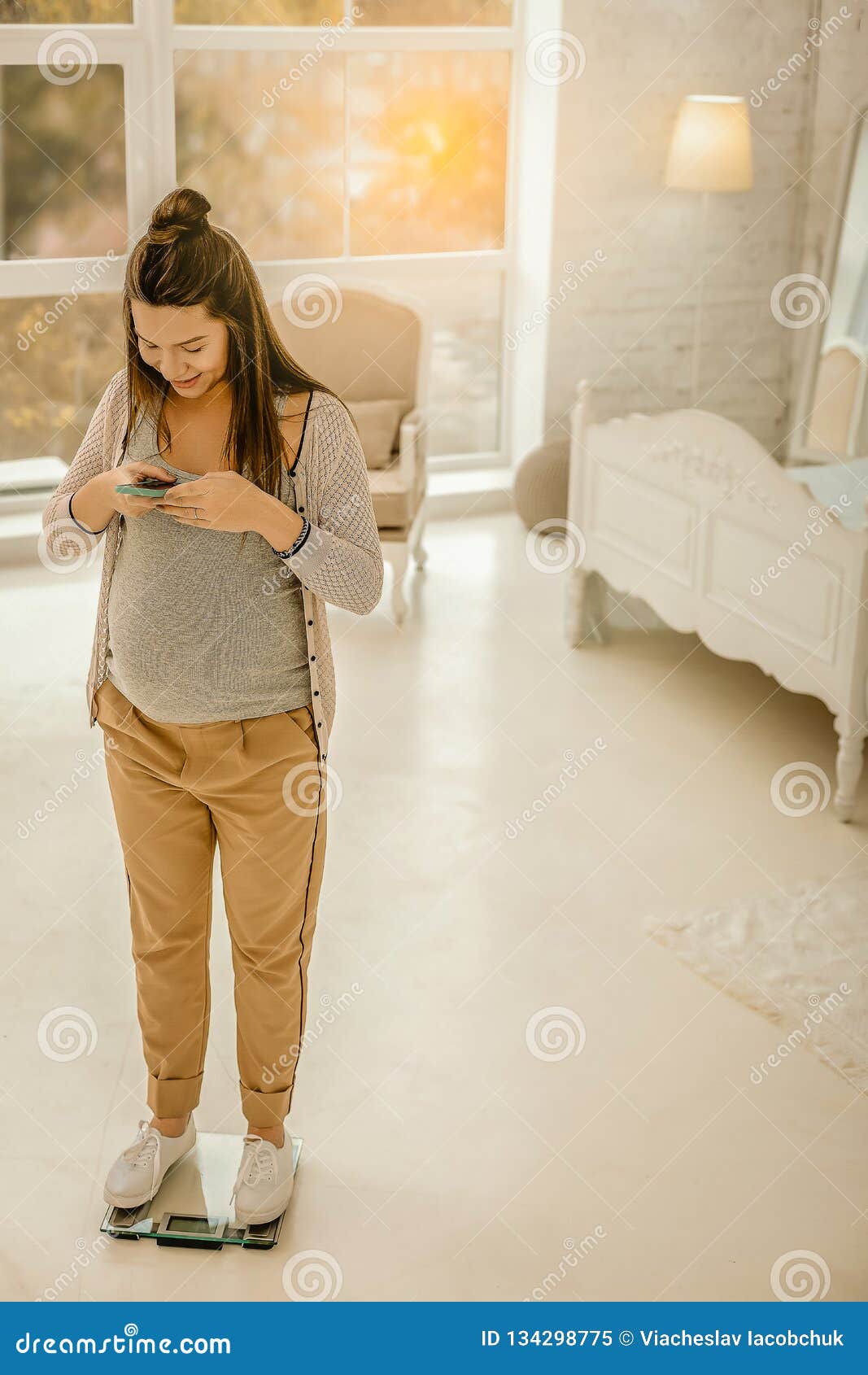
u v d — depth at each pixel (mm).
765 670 3662
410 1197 2195
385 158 5422
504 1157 2287
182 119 5047
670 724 4004
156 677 1822
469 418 5988
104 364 5188
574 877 3162
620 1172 2264
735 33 5441
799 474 4398
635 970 2816
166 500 1706
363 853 3232
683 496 3883
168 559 1791
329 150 5316
